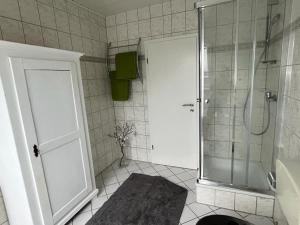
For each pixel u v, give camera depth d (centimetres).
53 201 161
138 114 297
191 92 256
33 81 143
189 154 275
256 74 203
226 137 225
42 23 190
